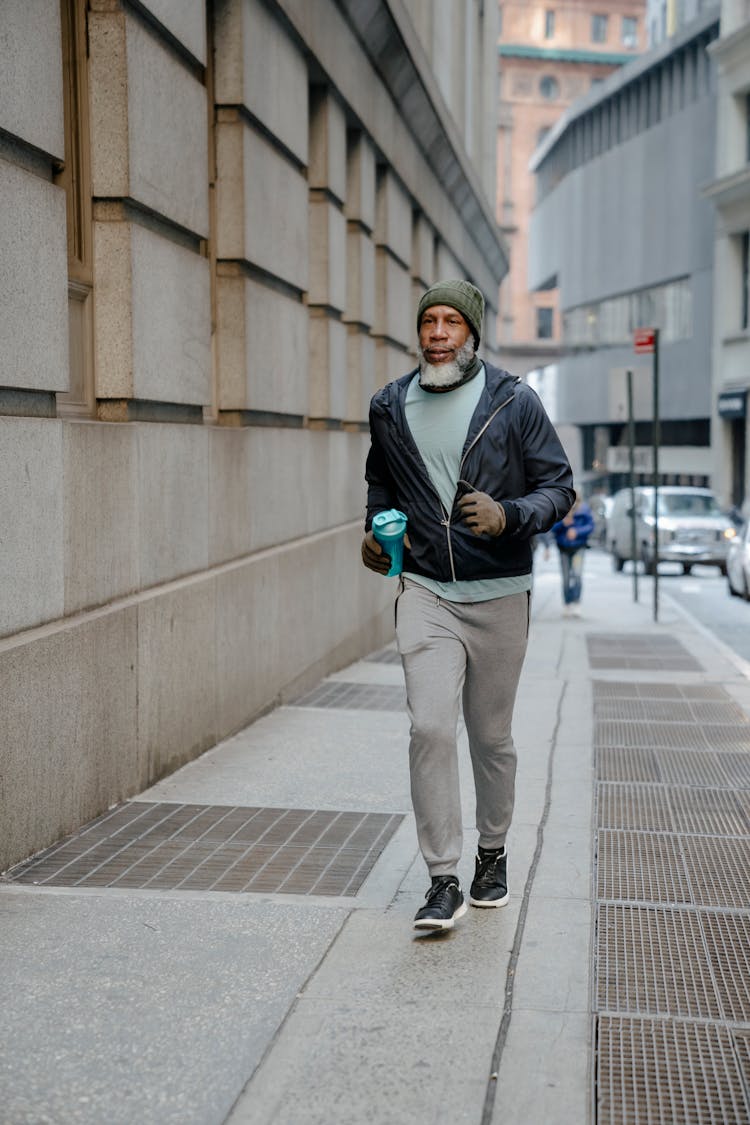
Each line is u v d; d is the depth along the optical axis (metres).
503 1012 3.59
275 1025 3.51
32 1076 3.21
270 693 8.66
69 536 5.37
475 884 4.50
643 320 53.31
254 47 8.11
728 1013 3.62
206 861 5.04
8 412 4.99
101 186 6.06
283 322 9.17
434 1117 3.02
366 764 6.86
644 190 51.97
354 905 4.50
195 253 7.27
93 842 5.27
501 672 4.31
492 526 3.96
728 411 42.81
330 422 11.26
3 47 4.79
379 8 11.53
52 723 5.16
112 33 5.97
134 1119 3.00
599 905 4.56
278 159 8.87
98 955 4.02
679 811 5.93
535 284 72.25
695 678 10.72
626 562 31.72
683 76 49.19
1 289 4.79
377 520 4.13
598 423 58.22
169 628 6.51
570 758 7.05
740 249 43.41
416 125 14.91
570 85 85.94
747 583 20.78
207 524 7.31
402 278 14.88
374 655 12.81
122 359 6.14
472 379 4.22
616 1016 3.60
